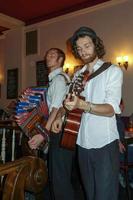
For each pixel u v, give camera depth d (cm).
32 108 215
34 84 735
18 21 733
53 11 676
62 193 210
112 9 588
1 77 825
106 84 160
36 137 207
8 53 795
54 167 209
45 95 223
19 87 765
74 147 180
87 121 165
